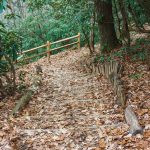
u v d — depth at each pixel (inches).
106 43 652.1
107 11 645.9
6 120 305.7
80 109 330.0
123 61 499.2
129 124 253.0
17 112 327.6
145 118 264.1
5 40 392.5
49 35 944.9
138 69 440.8
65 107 341.1
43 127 279.0
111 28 653.9
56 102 368.2
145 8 495.2
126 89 358.0
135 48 535.8
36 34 974.4
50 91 429.7
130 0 534.9
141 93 337.1
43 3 840.9
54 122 291.7
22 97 365.7
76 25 839.7
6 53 399.5
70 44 852.0
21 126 285.0
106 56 585.0
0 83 402.6
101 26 655.8
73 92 416.5
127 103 309.6
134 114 260.1
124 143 225.6
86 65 596.1
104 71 492.4
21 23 1030.4
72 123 283.4
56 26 959.0
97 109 322.7
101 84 444.1
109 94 378.6
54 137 250.5
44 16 997.2
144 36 666.2
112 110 311.9
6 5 368.5
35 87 443.5
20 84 434.6
